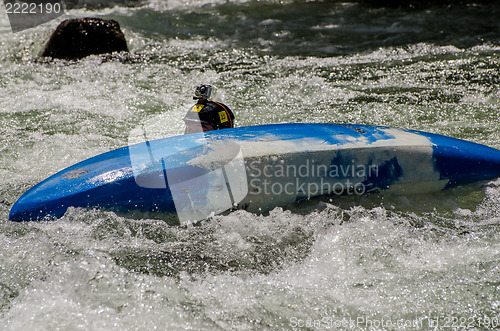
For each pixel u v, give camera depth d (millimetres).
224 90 20531
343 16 34156
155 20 33000
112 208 10906
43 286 9445
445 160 12367
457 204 12141
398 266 10102
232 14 34750
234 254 10430
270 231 10992
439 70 22766
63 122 17125
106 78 22000
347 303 9289
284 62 24500
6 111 17969
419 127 16766
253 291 9531
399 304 9266
